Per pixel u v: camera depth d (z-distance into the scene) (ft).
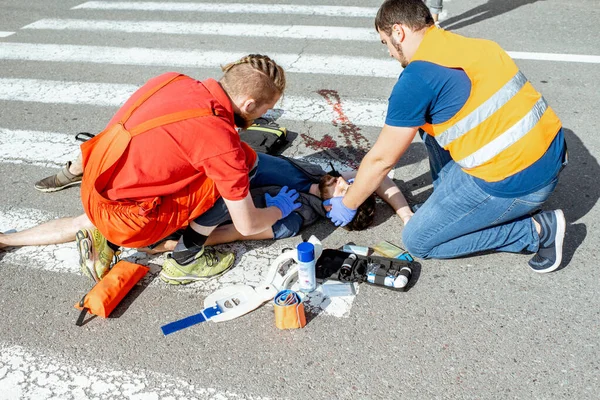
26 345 9.80
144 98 9.46
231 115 9.44
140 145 9.12
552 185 9.78
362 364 9.11
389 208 12.71
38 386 9.05
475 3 23.68
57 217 12.98
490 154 9.32
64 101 17.93
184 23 23.70
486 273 10.75
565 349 9.16
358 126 15.83
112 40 22.33
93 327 10.09
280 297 9.80
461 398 8.50
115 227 9.88
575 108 15.93
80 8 26.25
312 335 9.68
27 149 15.51
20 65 20.49
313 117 16.35
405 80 9.14
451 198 10.11
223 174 9.28
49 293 10.87
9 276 11.29
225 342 9.64
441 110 9.26
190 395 8.77
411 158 14.48
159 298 10.66
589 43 19.63
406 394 8.60
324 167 14.25
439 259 11.12
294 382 8.88
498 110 9.09
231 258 11.27
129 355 9.52
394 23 9.31
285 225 11.78
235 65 9.45
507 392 8.54
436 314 9.94
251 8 25.02
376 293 10.44
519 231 10.48
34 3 27.30
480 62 9.04
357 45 20.62
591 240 11.39
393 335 9.59
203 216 10.45
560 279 10.51
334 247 11.78
